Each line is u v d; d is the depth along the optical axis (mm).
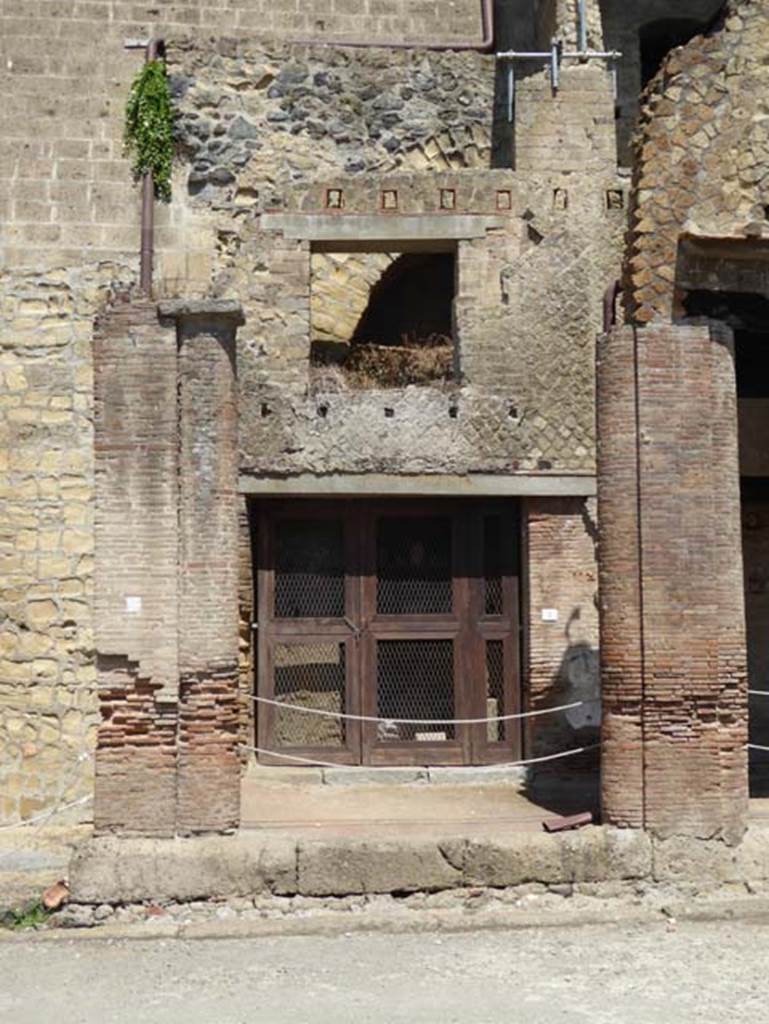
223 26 19594
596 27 18047
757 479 18547
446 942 11422
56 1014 9633
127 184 17625
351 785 16375
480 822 13328
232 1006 9695
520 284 17156
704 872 12289
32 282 17172
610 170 17500
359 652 17172
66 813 16000
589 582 17062
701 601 12484
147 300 12641
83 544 16609
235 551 12648
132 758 12266
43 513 16641
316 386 17109
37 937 11680
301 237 17156
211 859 12086
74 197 17484
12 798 16203
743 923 11891
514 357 17094
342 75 18359
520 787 16328
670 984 10078
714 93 12984
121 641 12328
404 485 16906
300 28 19969
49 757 16297
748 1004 9562
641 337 12672
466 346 17078
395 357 18031
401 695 17188
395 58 18578
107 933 11703
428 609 17312
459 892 12227
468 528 17375
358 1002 9727
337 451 16859
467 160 18656
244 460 16734
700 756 12406
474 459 16938
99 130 17750
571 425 17094
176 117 17766
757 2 13031
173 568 12391
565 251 17266
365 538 17297
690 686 12414
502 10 21016
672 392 12648
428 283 19609
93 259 17375
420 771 16641
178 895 12055
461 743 17094
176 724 12305
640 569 12516
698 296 13055
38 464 16734
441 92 18656
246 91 18016
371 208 17250
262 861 12109
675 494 12547
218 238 17672
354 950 11219
